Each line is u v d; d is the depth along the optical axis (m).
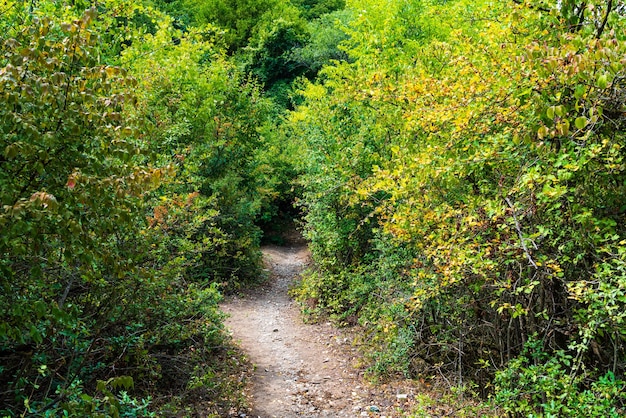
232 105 15.98
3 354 4.87
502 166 4.96
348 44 16.98
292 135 24.34
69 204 3.25
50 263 3.85
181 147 11.05
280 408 6.85
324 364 8.70
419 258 7.02
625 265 3.79
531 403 5.16
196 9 30.88
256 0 31.64
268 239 24.33
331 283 11.77
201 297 7.70
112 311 5.65
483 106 4.73
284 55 29.47
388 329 7.39
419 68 8.05
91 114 3.31
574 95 3.85
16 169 3.27
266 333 10.52
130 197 4.00
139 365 6.13
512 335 6.19
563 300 5.30
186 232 8.12
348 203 10.61
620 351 4.91
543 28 4.92
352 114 11.35
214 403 6.66
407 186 5.66
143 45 12.42
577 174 4.38
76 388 4.23
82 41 3.41
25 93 3.06
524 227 4.64
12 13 6.73
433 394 6.88
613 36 3.78
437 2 13.42
